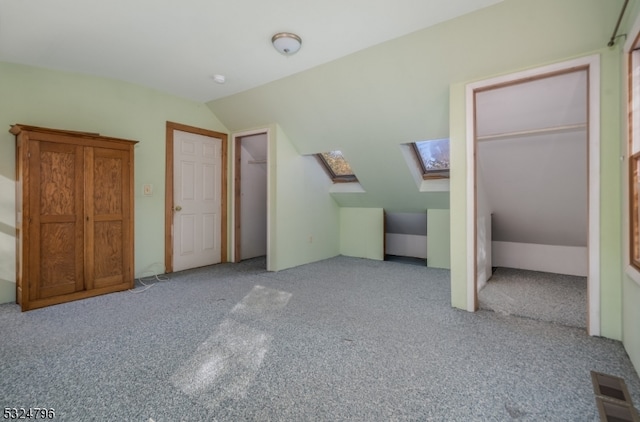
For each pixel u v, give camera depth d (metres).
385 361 1.85
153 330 2.27
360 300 2.99
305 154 4.55
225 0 2.05
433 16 2.23
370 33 2.46
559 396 1.52
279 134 4.18
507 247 4.50
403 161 3.85
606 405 1.46
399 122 3.34
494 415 1.39
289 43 2.50
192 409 1.43
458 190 2.69
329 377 1.69
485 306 2.84
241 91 3.81
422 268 4.45
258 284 3.54
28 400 1.48
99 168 3.03
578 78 2.32
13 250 2.85
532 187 3.41
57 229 2.79
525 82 2.40
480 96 2.72
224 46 2.67
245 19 2.27
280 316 2.56
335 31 2.43
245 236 4.96
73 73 3.20
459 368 1.77
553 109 2.58
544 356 1.90
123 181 3.20
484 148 3.14
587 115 2.13
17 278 2.83
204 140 4.42
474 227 2.65
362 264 4.71
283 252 4.30
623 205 1.95
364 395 1.53
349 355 1.92
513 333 2.24
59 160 2.79
